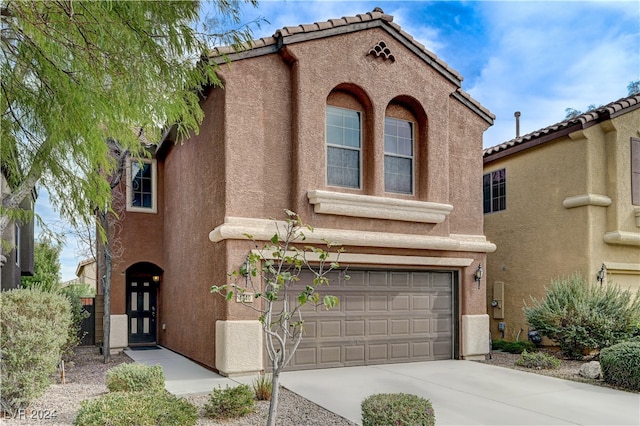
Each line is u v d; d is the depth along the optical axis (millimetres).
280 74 11445
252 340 10414
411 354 12539
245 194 10805
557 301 13297
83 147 7848
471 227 13672
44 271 25734
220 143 11047
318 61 11523
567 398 8883
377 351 12086
